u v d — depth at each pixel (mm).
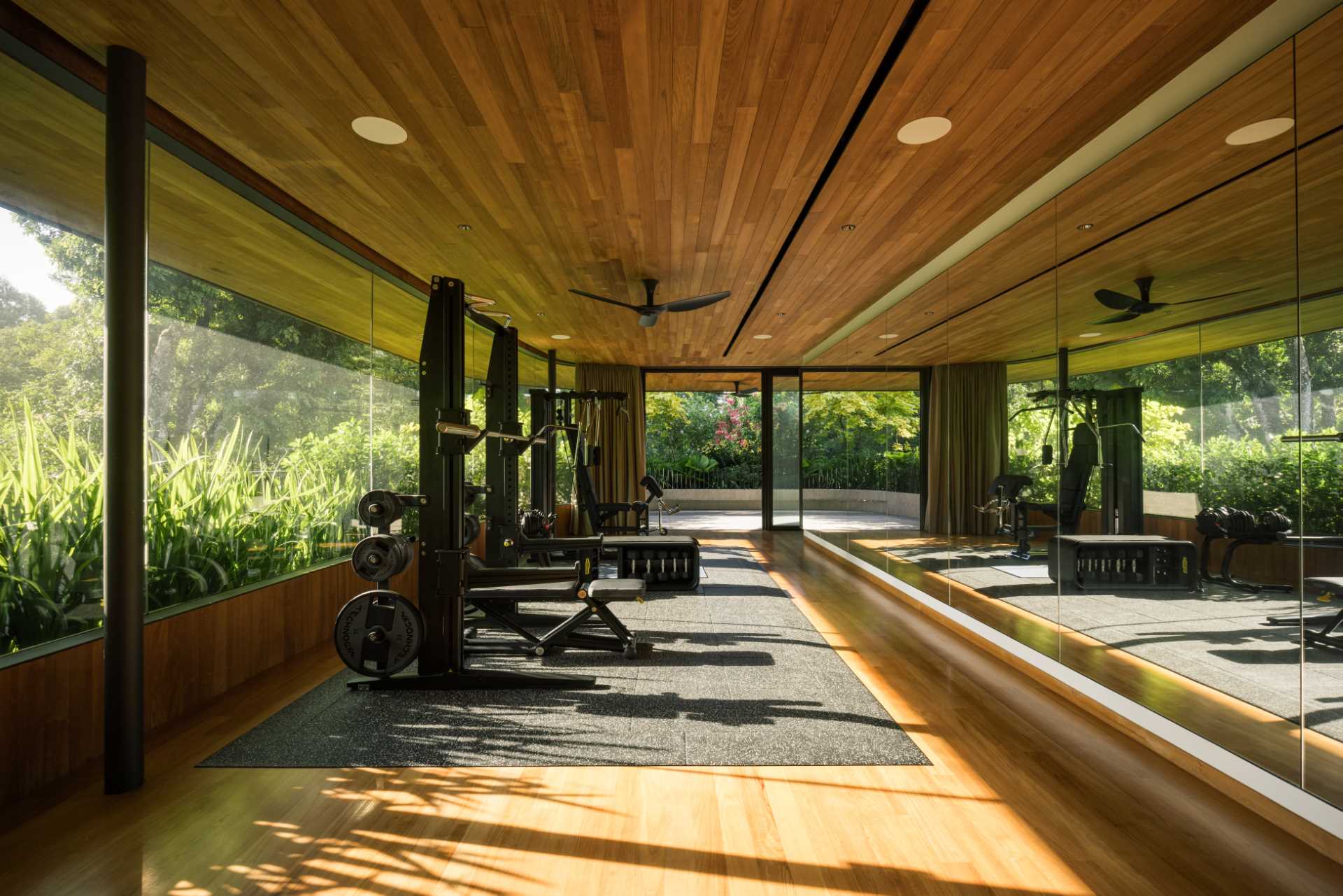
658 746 2621
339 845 1950
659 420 15648
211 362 3354
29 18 2057
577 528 9094
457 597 3391
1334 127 1862
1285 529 2035
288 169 3146
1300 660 1984
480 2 1956
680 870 1833
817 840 1979
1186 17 2047
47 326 2373
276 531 3834
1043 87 2443
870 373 6141
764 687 3322
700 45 2172
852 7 1984
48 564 2385
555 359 8336
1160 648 2576
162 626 2879
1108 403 2902
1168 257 2512
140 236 2309
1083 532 3025
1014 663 3658
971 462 4176
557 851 1926
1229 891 1736
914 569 5102
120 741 2254
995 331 3877
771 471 10453
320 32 2111
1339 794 1860
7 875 1799
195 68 2328
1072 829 2039
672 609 5039
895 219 3840
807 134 2791
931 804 2188
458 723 2861
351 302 4566
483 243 4234
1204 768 2352
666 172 3176
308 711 3012
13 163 2248
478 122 2691
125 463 2275
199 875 1807
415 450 5508
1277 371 2064
